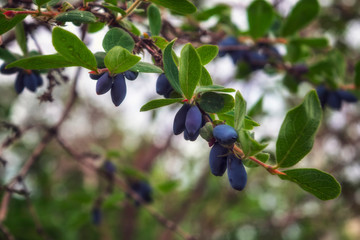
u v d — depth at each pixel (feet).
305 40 2.31
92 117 5.44
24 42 1.52
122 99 1.19
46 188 4.85
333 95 2.25
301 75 2.44
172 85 1.18
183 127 1.19
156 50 1.26
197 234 5.74
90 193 2.91
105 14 1.31
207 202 5.66
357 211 4.44
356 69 2.18
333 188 1.17
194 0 2.61
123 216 4.93
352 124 4.00
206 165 5.31
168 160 5.53
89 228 4.49
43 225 3.85
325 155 4.18
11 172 4.26
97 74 1.18
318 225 5.31
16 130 1.96
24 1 1.41
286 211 5.63
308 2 2.15
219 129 1.14
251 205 5.70
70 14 1.23
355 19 3.57
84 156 2.56
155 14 1.42
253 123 1.22
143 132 5.49
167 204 5.84
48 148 4.90
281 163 1.18
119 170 2.76
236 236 5.94
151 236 5.86
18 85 1.54
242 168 1.15
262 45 2.42
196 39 2.15
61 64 1.17
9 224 3.53
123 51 1.13
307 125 1.16
